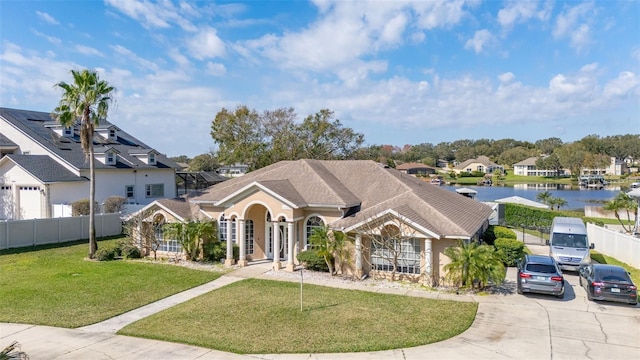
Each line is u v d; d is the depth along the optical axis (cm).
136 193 4459
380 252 2192
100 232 3453
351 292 1919
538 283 1836
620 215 5025
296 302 1745
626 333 1438
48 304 1716
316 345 1301
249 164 5784
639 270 2416
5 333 1408
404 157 16738
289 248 2334
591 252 3053
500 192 9681
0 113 4084
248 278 2172
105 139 4712
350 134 5894
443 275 2055
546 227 4056
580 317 1602
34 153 3956
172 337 1361
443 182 12162
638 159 16300
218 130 5791
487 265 1875
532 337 1394
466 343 1338
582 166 13612
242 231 2456
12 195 3631
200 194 2878
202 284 2059
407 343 1320
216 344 1303
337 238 2198
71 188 3756
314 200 2425
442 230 2039
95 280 2103
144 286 1998
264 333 1402
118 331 1424
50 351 1262
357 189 2689
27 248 2884
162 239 2739
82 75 2477
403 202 2330
